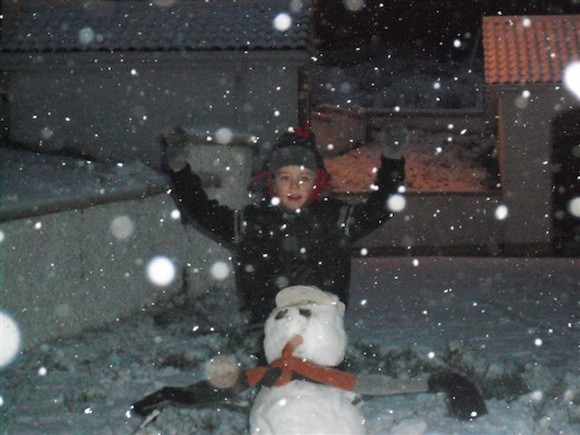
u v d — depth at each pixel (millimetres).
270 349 4766
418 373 7871
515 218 23906
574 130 27875
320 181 5711
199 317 11031
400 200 5633
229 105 20078
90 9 20875
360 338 9836
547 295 13523
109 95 20156
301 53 19734
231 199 14141
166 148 5738
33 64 19953
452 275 16188
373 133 30469
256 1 21359
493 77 23828
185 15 20844
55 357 8648
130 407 7082
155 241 11844
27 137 20266
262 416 4535
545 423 6312
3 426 6629
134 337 9812
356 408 4680
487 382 7488
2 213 8688
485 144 29172
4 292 8750
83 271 10133
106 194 10555
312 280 5555
